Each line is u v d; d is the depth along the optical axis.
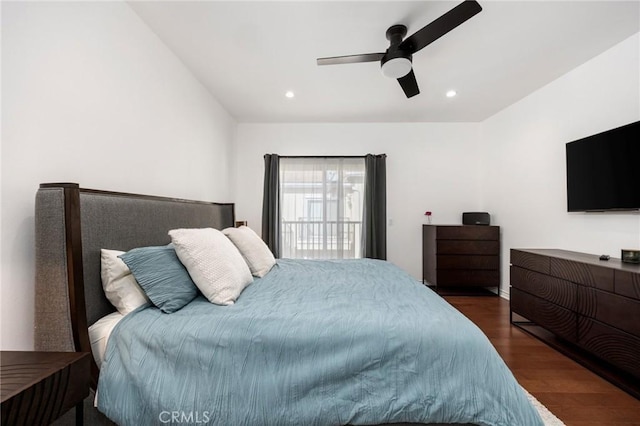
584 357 2.01
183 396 0.97
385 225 3.94
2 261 1.07
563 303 2.11
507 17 1.85
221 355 1.04
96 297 1.24
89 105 1.45
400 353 1.04
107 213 1.33
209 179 3.03
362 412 0.98
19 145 1.12
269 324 1.12
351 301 1.38
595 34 2.04
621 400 1.58
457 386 0.98
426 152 4.08
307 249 4.04
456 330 1.10
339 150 4.09
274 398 0.98
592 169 2.28
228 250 1.63
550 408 1.52
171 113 2.24
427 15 1.83
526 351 2.16
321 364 1.02
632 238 2.06
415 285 1.72
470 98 3.20
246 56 2.32
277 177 3.94
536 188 3.01
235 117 3.84
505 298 3.51
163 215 1.81
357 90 3.00
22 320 1.12
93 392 1.07
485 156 3.93
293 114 3.72
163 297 1.26
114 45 1.62
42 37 1.21
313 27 1.95
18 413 0.64
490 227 3.59
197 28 1.96
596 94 2.34
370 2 1.71
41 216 1.08
